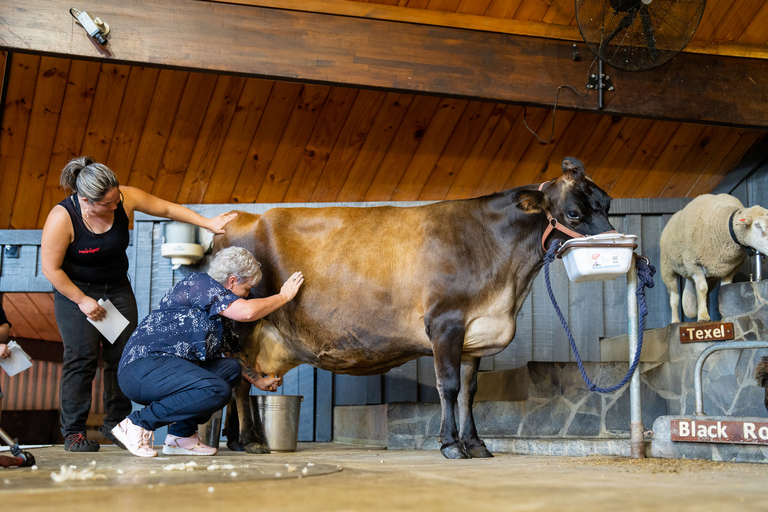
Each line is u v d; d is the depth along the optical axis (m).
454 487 1.88
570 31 4.77
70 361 3.68
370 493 1.71
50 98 5.21
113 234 3.64
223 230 4.03
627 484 2.02
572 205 3.63
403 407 4.48
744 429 3.02
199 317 3.27
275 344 4.13
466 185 6.03
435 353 3.60
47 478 2.05
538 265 3.78
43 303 7.14
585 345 5.59
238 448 3.99
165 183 5.72
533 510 1.43
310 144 5.64
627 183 6.17
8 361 3.27
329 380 5.54
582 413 4.53
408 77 4.53
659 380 4.69
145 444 3.21
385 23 4.52
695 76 4.96
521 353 5.57
